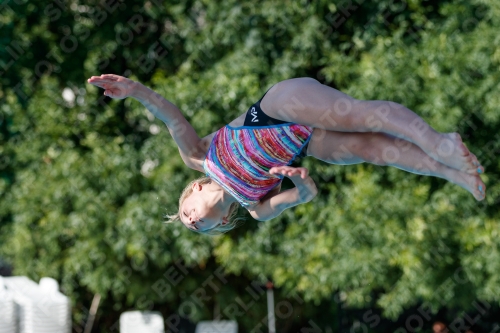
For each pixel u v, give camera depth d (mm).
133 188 19953
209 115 19016
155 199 19188
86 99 21078
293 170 7496
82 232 19484
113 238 19531
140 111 20000
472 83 18125
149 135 21812
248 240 19453
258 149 8727
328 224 18578
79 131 21031
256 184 8898
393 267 18406
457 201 18016
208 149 9234
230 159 8828
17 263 20484
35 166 20703
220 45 20688
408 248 17625
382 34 19750
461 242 17781
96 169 19781
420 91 18359
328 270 18297
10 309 16828
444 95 17875
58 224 19750
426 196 18266
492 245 17656
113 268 19734
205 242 19250
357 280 18062
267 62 20266
